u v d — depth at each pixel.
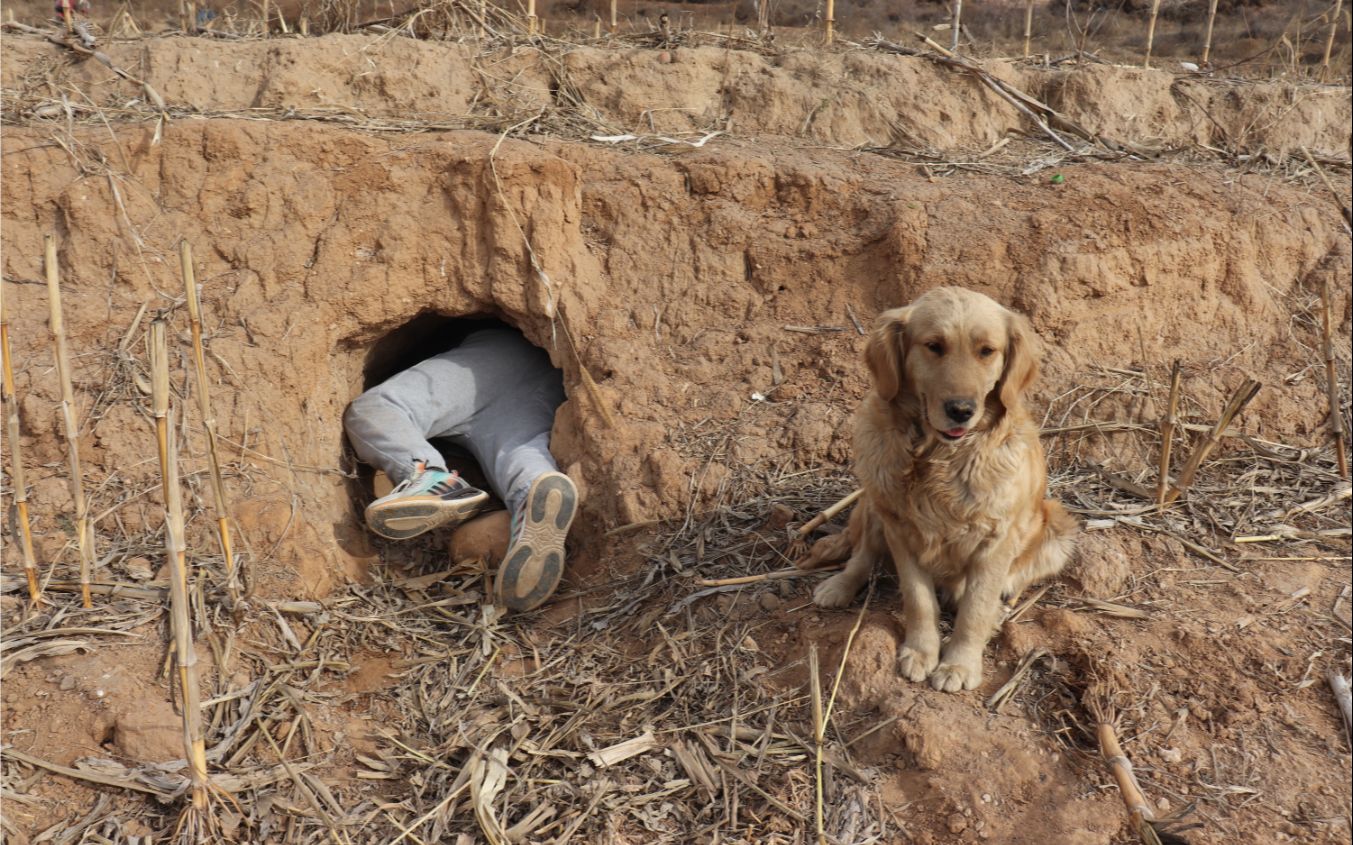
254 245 2.18
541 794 1.55
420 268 2.26
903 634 1.70
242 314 2.14
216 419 2.03
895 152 2.60
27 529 1.67
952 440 1.55
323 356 2.21
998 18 5.38
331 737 1.66
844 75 2.76
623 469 2.10
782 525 1.98
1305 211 2.37
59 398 1.97
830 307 2.29
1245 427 2.12
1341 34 4.28
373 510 1.93
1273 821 1.40
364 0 3.26
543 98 2.66
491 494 2.43
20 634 1.65
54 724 1.54
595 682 1.75
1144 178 2.38
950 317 1.52
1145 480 2.04
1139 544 1.85
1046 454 2.09
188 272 1.60
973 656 1.63
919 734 1.53
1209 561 1.82
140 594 1.76
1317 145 2.77
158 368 1.31
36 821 1.44
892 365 1.58
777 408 2.16
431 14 2.91
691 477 2.06
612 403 2.18
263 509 1.94
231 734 1.60
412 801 1.56
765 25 3.16
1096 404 2.13
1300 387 2.18
